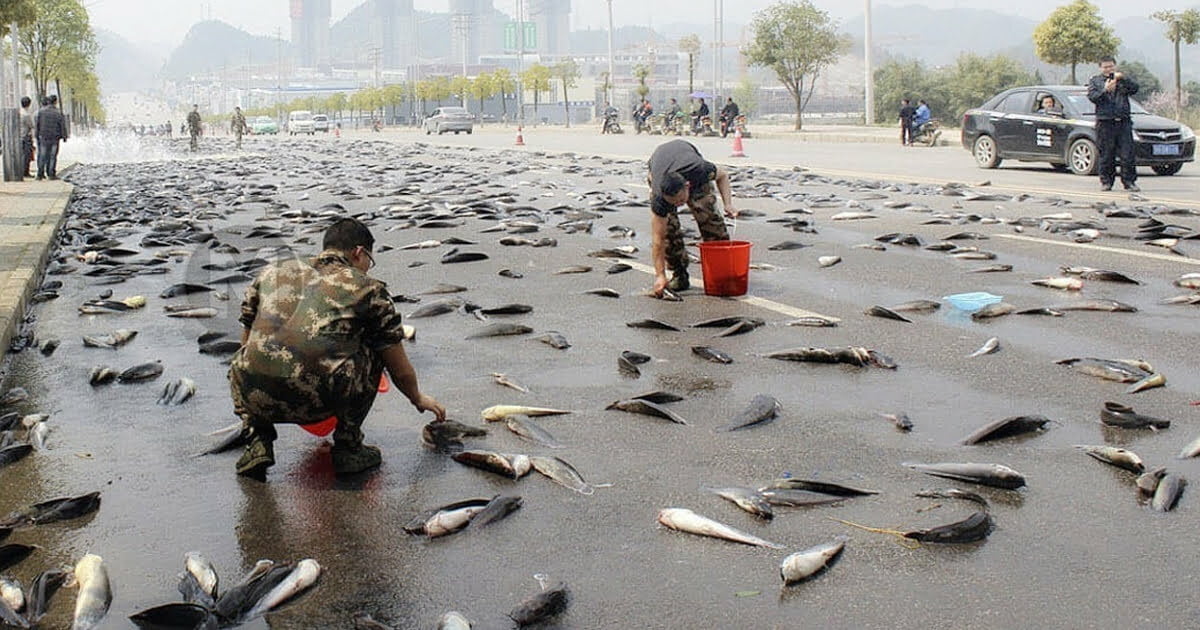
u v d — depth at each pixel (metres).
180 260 10.41
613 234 11.52
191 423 5.22
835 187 16.92
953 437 4.74
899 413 5.02
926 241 10.53
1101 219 12.04
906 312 7.36
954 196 15.28
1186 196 14.62
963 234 10.77
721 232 8.31
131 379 6.00
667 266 8.30
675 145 8.08
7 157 21.33
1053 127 19.22
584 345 6.60
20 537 3.90
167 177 23.94
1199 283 7.88
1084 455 4.47
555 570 3.53
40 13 47.12
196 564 3.51
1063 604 3.21
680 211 14.05
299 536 3.85
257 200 16.83
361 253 4.54
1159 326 6.79
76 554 3.75
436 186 18.83
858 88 130.38
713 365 6.05
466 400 5.47
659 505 4.05
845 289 8.26
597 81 120.12
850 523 3.83
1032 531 3.73
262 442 4.44
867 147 31.64
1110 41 34.56
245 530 3.92
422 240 11.48
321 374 4.26
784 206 14.23
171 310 7.88
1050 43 34.97
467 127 60.09
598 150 32.44
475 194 16.58
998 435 4.68
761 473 4.35
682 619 3.18
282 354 4.25
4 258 9.94
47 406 5.57
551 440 4.79
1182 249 9.80
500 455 4.43
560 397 5.50
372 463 4.50
